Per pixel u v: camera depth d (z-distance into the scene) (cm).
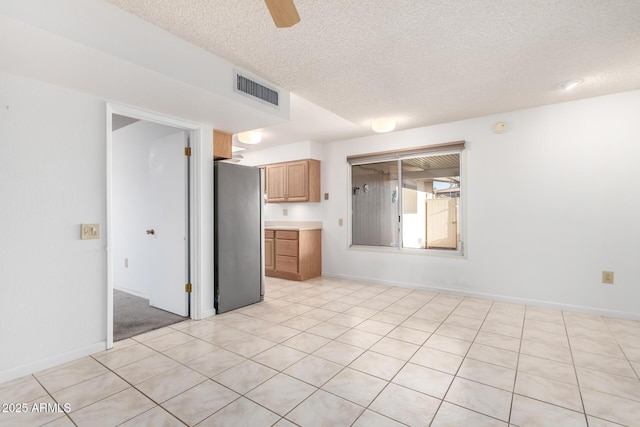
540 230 344
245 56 235
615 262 308
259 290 372
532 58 236
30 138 202
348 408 167
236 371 206
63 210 216
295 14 136
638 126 297
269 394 179
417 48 222
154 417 159
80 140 224
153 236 347
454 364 215
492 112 361
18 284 197
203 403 171
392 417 159
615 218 307
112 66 187
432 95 309
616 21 189
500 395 178
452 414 162
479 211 380
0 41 158
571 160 327
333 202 513
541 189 343
